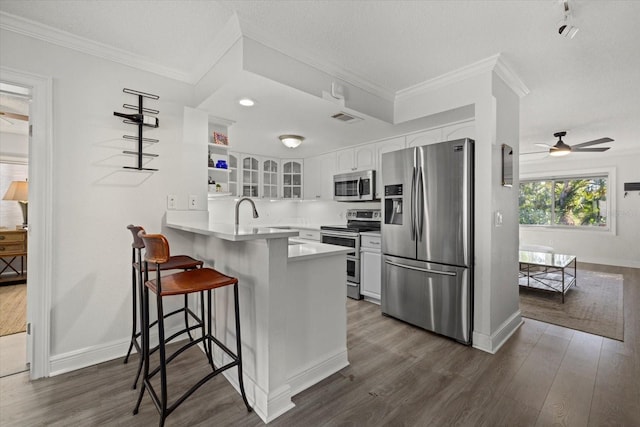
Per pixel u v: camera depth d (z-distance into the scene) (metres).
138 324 2.30
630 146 5.39
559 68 2.49
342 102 2.53
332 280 2.01
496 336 2.38
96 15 1.78
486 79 2.36
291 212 5.59
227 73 2.05
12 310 3.06
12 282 4.00
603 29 1.94
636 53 2.24
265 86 2.13
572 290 4.08
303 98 2.36
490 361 2.16
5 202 4.28
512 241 2.75
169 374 1.97
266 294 1.60
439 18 1.83
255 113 2.75
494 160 2.38
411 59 2.33
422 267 2.69
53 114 1.94
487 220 2.33
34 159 1.89
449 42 2.10
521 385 1.86
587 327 2.79
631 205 5.63
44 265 1.91
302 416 1.58
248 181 4.75
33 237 1.90
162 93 2.42
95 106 2.10
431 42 2.10
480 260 2.37
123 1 1.67
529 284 4.26
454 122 3.02
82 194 2.06
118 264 2.21
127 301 2.24
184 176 2.53
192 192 2.58
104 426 1.49
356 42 2.09
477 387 1.84
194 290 1.49
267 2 1.68
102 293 2.14
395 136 3.63
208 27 1.91
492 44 2.12
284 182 5.14
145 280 1.67
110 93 2.17
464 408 1.65
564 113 3.64
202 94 2.44
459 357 2.22
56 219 1.96
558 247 6.45
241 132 3.47
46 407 1.63
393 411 1.62
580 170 6.16
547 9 1.75
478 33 1.99
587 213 6.16
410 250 2.79
